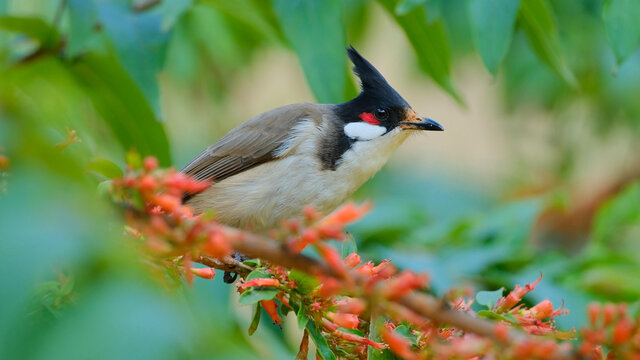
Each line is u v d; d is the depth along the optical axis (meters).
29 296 2.65
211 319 3.12
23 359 2.54
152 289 2.84
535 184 12.89
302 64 7.03
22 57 7.51
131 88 7.59
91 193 2.80
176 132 12.16
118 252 2.81
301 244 4.03
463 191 13.13
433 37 8.16
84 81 7.63
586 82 11.62
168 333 2.71
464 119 16.02
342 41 7.09
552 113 12.36
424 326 4.34
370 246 8.70
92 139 7.97
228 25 10.82
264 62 13.16
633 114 11.67
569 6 11.21
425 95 16.19
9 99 2.77
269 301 5.28
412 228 8.98
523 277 7.92
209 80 12.15
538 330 4.98
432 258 8.23
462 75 12.44
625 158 12.49
